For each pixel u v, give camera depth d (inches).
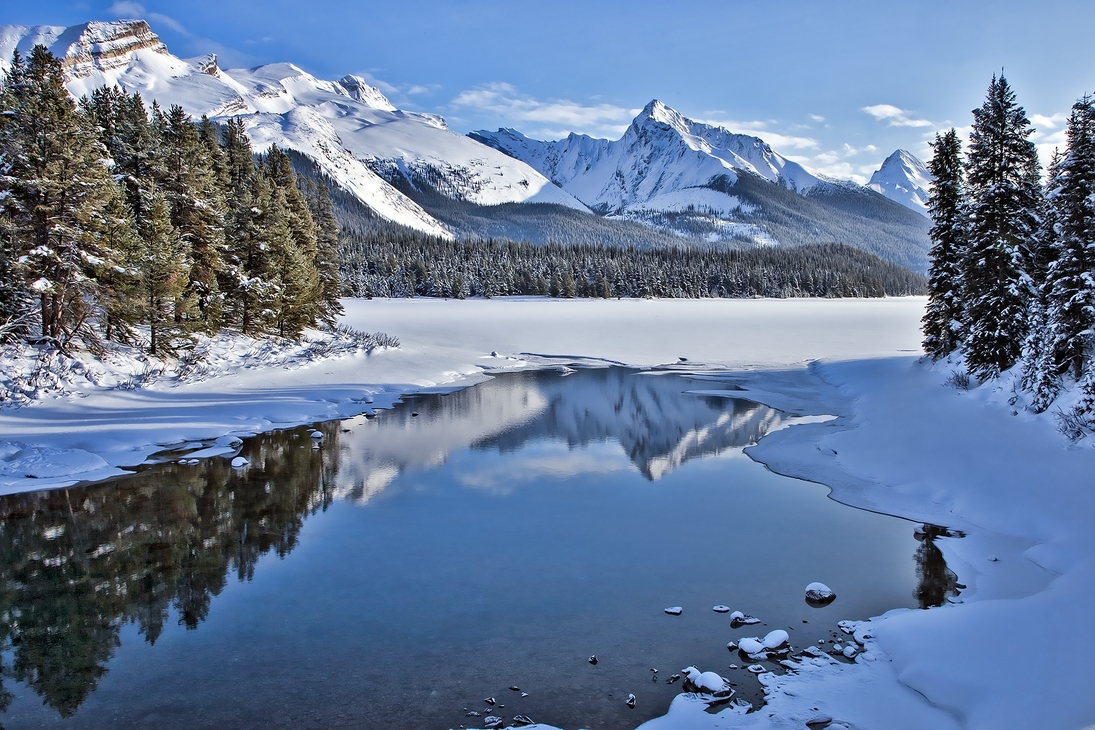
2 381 920.3
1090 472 566.9
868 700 326.6
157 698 344.8
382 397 1242.6
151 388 1064.2
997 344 974.4
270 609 444.8
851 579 480.7
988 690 311.6
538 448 892.6
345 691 349.1
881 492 681.0
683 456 847.7
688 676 354.6
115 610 445.1
